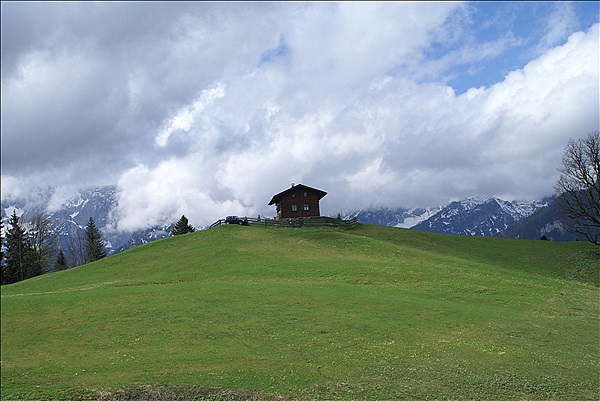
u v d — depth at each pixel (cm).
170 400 3131
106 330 4544
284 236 9612
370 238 9769
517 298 5434
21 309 5297
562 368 3497
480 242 10631
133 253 9488
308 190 13238
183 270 7462
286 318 4619
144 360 3794
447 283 6050
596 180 9788
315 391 3139
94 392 3259
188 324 4559
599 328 4453
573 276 7850
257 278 6475
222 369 3528
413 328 4356
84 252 18575
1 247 15362
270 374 3412
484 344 3981
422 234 11231
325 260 7412
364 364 3569
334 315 4697
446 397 3033
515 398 3014
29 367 3812
